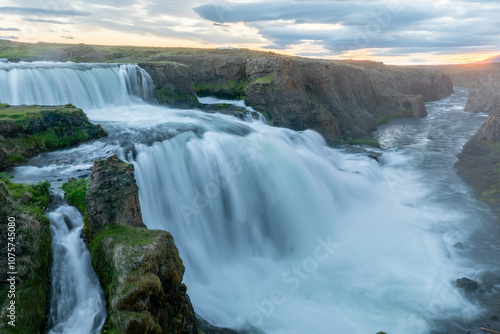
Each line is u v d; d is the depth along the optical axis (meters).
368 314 13.64
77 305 10.22
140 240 10.46
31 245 10.11
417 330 12.68
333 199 23.12
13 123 17.61
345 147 34.78
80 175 15.38
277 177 21.23
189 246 16.23
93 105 28.53
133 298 8.71
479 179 25.75
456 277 15.72
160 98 33.56
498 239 18.66
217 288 15.08
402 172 29.75
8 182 12.76
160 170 18.31
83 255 11.05
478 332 12.47
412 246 18.55
